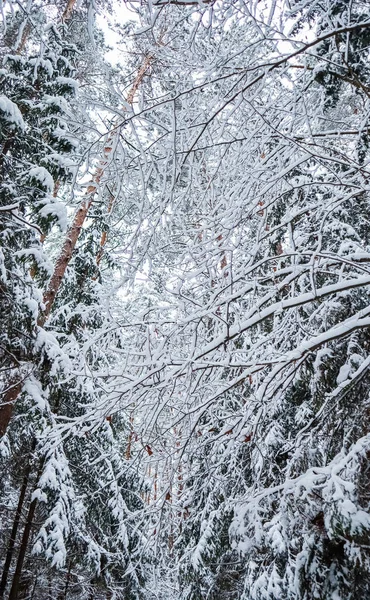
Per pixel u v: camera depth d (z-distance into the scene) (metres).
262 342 4.33
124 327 4.50
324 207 4.36
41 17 3.21
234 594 6.20
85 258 9.56
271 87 4.48
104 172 4.01
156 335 4.73
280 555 3.76
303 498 2.90
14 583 7.55
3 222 6.76
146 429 4.32
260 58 3.78
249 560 4.81
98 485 8.85
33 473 8.30
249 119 4.31
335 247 5.03
